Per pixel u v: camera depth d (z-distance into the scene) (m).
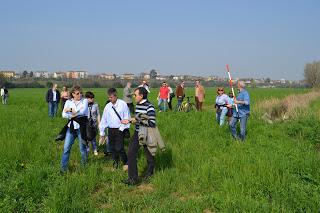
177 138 13.76
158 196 7.75
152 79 115.94
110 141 10.27
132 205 7.30
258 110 23.53
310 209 6.75
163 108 29.45
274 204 6.94
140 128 9.08
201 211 6.96
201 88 26.11
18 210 6.98
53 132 15.50
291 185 7.75
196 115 22.39
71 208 6.77
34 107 34.38
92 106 12.58
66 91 24.92
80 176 8.64
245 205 6.89
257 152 10.80
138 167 9.93
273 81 145.75
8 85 104.44
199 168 9.20
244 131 13.80
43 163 10.08
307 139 14.39
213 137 14.16
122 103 10.24
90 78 122.62
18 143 11.56
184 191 8.07
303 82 124.88
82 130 9.80
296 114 20.42
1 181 8.41
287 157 10.13
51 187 7.82
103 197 7.82
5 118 21.03
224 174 8.73
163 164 10.02
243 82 13.84
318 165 9.21
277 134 15.07
